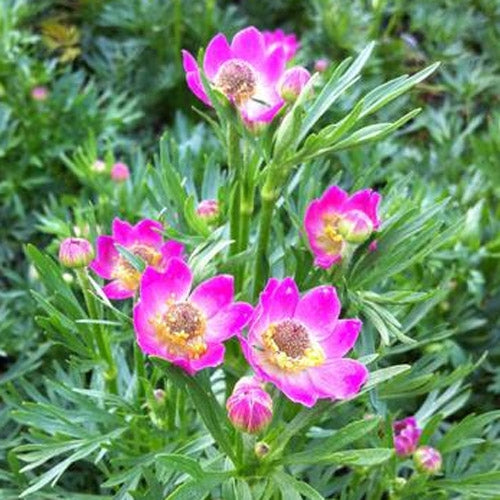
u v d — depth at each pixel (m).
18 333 0.33
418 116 0.44
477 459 0.27
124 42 0.48
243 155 0.22
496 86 0.46
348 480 0.26
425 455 0.24
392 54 0.46
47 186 0.41
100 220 0.35
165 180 0.24
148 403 0.24
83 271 0.23
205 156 0.28
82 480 0.29
